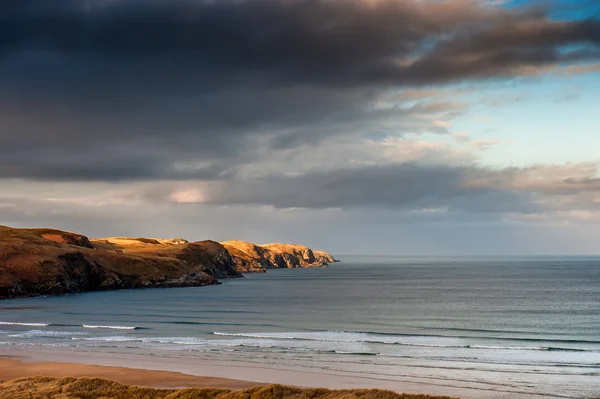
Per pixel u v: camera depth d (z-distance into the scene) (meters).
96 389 32.72
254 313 95.19
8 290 128.88
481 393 36.91
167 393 32.50
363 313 95.12
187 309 102.75
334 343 59.44
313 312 97.12
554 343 60.22
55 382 34.12
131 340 60.97
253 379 41.00
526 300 121.88
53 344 57.75
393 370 44.66
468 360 49.38
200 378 41.16
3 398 30.17
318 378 41.56
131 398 31.36
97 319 84.38
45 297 134.25
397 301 121.94
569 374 43.19
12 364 46.53
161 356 50.62
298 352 53.25
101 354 51.66
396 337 64.12
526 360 49.47
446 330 71.38
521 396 36.06
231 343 59.00
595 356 51.94
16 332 68.12
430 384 39.62
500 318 86.50
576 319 84.88
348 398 30.11
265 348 55.59
